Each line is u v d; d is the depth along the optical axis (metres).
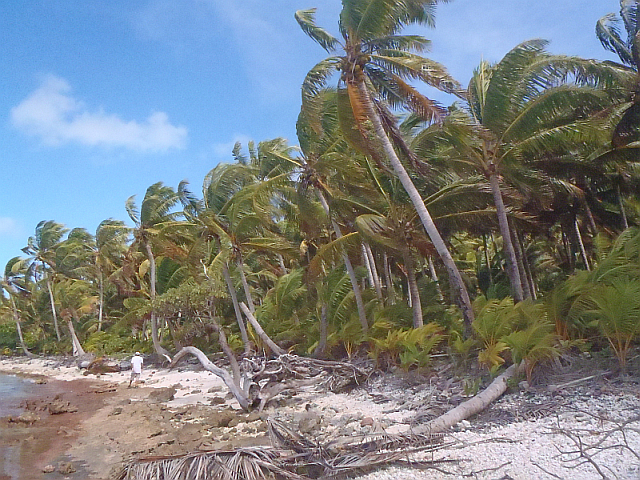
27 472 11.88
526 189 18.20
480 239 33.38
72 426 17.09
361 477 8.84
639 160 19.98
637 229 15.95
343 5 16.14
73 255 48.75
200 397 20.59
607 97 16.08
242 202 23.95
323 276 24.56
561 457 8.43
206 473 8.97
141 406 19.67
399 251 19.50
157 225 33.69
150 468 9.26
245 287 27.61
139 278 41.31
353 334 20.70
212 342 33.94
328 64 16.66
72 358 45.50
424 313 20.81
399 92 16.48
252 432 13.51
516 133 16.08
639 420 9.15
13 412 20.77
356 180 19.41
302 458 9.31
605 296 12.12
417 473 8.70
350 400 15.79
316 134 20.06
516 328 14.09
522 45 15.54
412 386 15.42
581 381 11.68
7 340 60.59
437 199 18.34
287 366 17.47
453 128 15.82
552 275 27.31
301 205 20.52
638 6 17.66
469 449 9.45
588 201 23.30
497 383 12.43
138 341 44.19
